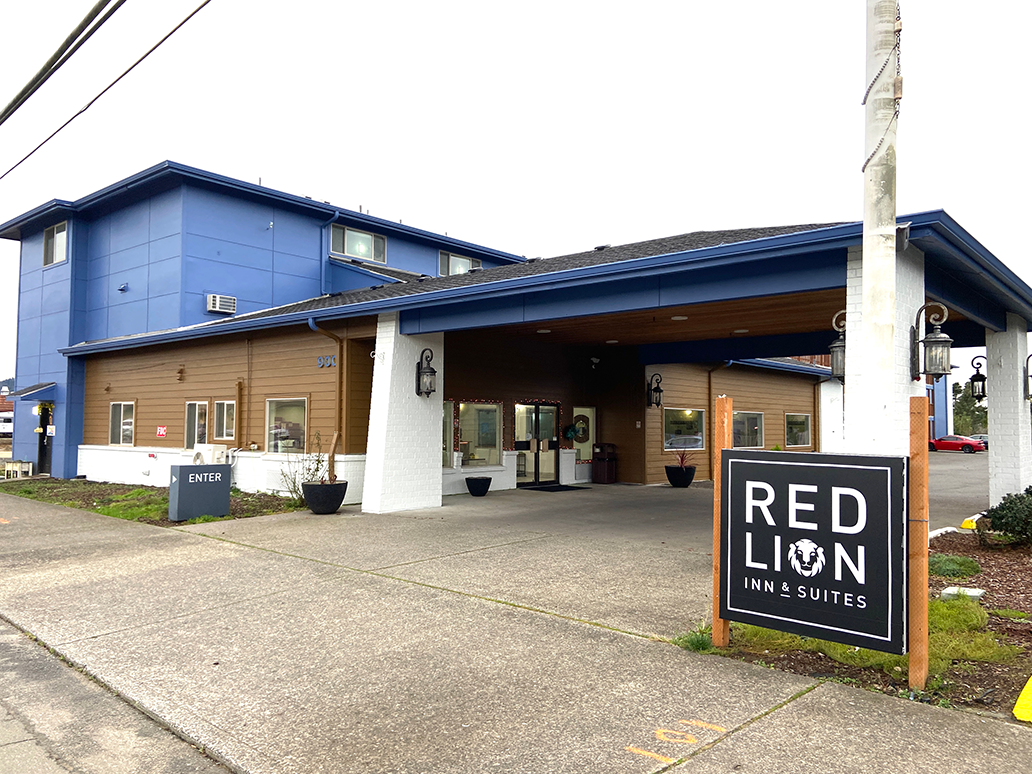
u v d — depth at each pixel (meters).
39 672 4.95
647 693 4.34
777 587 4.72
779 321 12.65
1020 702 3.99
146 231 19.08
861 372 7.06
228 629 5.75
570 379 18.14
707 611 6.11
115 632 5.71
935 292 8.19
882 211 5.09
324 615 6.10
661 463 18.59
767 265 7.98
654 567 7.89
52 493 16.16
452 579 7.36
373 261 23.31
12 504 14.14
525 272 12.30
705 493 15.95
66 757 3.71
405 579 7.36
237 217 19.25
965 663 4.73
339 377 13.02
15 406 22.88
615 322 12.89
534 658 4.99
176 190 18.31
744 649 5.10
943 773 3.33
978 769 3.36
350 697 4.36
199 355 16.22
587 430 18.56
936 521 11.66
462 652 5.14
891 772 3.35
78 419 20.11
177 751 3.78
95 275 20.70
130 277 19.41
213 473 11.77
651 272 8.64
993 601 6.23
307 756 3.62
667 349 17.44
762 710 4.06
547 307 10.12
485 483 14.91
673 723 3.91
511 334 15.17
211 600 6.62
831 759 3.48
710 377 20.52
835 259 7.50
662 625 5.72
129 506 13.34
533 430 17.20
